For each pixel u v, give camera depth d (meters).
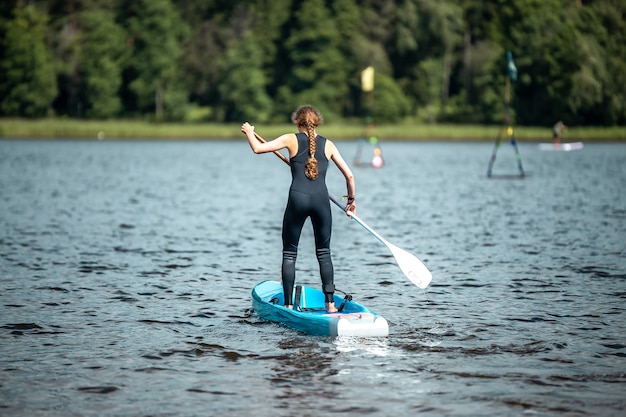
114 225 27.78
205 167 67.12
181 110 164.12
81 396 10.20
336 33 160.88
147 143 123.19
